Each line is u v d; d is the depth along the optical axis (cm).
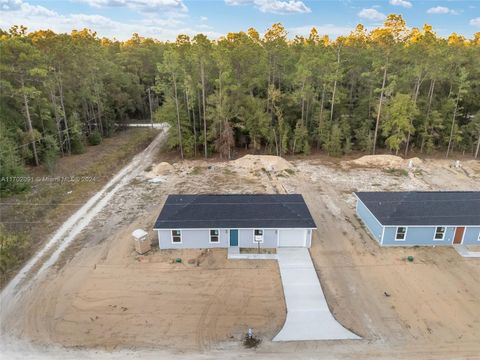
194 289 1747
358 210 2545
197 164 3734
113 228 2344
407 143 3953
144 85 6125
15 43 2906
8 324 1514
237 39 3922
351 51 4175
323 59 3753
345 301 1677
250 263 1966
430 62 3659
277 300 1675
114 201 2778
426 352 1373
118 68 5225
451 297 1702
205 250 2091
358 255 2056
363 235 2281
